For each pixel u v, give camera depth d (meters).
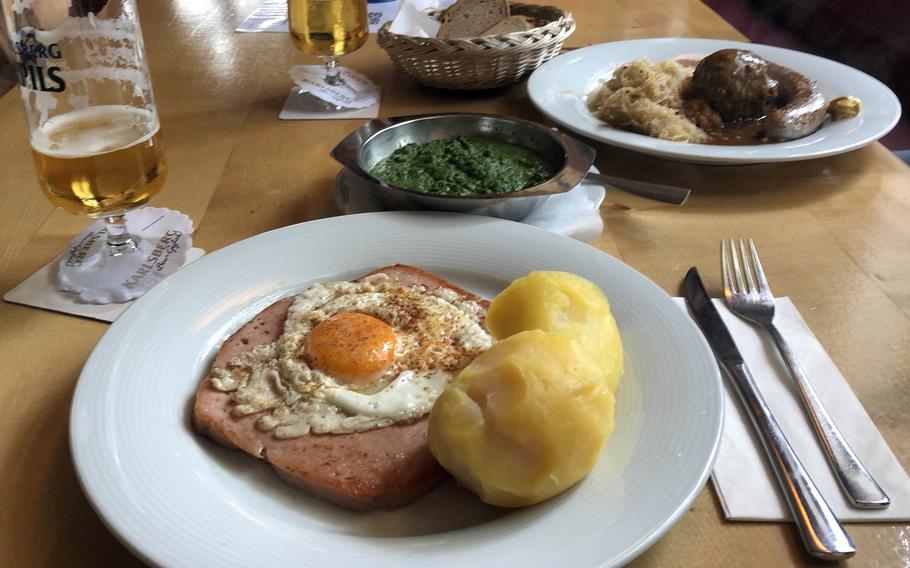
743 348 0.34
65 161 0.36
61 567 0.25
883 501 0.26
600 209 0.48
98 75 0.40
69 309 0.38
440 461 0.26
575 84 0.64
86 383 0.30
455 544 0.24
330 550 0.24
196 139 0.57
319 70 0.66
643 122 0.56
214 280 0.37
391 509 0.27
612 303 0.35
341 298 0.36
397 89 0.67
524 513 0.26
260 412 0.30
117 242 0.42
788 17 1.43
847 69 0.64
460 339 0.34
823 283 0.40
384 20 0.83
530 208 0.44
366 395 0.31
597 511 0.25
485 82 0.64
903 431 0.30
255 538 0.24
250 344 0.34
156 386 0.31
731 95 0.60
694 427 0.28
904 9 1.14
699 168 0.54
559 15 0.71
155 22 0.85
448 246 0.40
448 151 0.50
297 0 0.60
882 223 0.46
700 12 0.88
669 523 0.24
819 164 0.53
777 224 0.46
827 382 0.32
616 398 0.30
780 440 0.29
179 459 0.28
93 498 0.25
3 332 0.36
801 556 0.25
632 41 0.72
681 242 0.44
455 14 0.70
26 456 0.29
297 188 0.50
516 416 0.24
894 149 1.02
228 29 0.82
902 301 0.38
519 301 0.30
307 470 0.27
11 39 0.36
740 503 0.27
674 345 0.32
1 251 0.43
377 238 0.41
